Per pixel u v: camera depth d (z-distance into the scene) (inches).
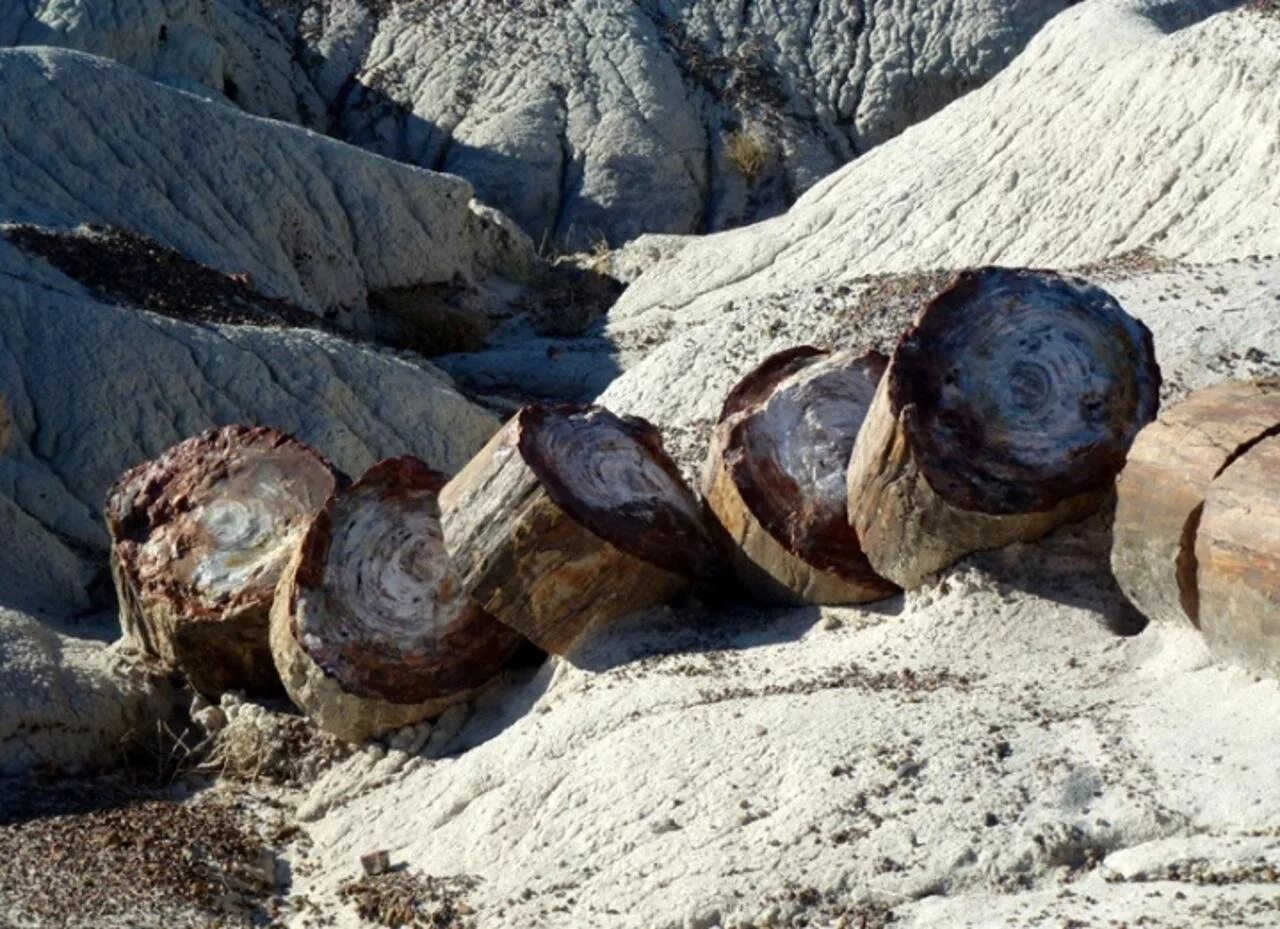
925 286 375.2
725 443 274.5
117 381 424.5
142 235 553.9
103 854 254.5
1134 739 229.3
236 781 276.7
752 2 885.2
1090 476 258.1
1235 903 207.3
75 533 398.3
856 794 230.4
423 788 261.9
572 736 253.8
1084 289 263.7
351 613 271.4
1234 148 492.4
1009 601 256.4
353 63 856.3
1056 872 219.0
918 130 600.4
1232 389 245.3
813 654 258.5
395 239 626.2
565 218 798.5
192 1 778.2
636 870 232.5
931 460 255.8
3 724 277.4
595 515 265.1
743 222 809.5
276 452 293.7
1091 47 561.6
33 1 735.1
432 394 448.1
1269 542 228.5
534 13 868.6
